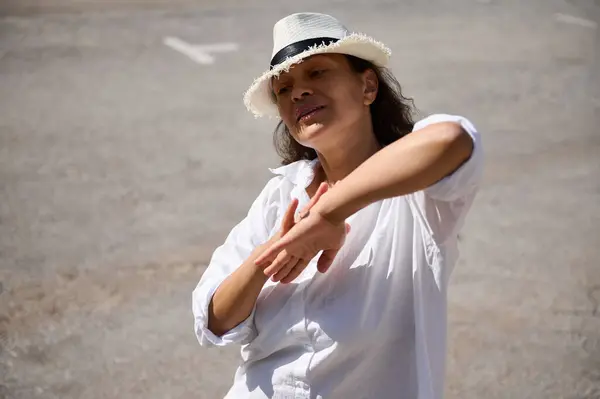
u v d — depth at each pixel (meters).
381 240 1.83
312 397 1.82
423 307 1.77
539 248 5.24
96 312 4.70
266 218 2.04
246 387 1.91
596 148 7.04
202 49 10.50
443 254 1.74
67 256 5.39
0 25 11.82
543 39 10.46
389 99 2.05
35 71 9.91
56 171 6.94
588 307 4.53
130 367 4.17
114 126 8.02
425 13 11.76
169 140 7.58
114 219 5.94
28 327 4.56
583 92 8.59
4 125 8.15
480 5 12.13
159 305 4.74
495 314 4.49
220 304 1.89
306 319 1.83
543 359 4.06
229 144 7.41
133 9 12.58
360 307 1.81
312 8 12.24
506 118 7.84
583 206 5.87
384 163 1.59
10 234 5.74
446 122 1.56
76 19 12.09
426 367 1.76
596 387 3.83
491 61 9.59
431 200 1.71
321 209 1.69
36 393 3.97
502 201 5.98
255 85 2.08
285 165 2.23
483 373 3.96
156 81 9.39
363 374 1.83
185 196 6.29
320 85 1.89
